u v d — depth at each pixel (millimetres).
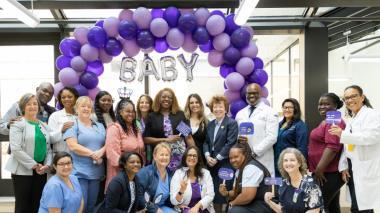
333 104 3430
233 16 4203
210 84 6133
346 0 4172
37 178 3479
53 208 2889
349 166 3322
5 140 5102
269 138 3682
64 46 4160
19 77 5441
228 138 3732
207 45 4227
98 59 4223
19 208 3408
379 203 2998
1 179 5270
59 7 4320
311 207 2719
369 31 6398
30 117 3424
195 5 4379
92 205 3490
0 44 5254
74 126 3455
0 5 3326
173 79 4270
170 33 4004
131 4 4301
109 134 3457
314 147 3545
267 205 3201
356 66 8234
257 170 3217
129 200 3188
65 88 3680
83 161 3441
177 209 3465
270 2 4230
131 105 3584
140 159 3180
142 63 4250
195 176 3545
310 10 5051
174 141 3727
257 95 3852
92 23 5199
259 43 7184
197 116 3945
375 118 2990
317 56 5273
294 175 2803
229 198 3424
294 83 6629
